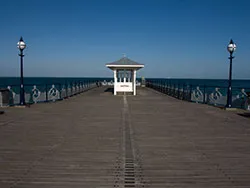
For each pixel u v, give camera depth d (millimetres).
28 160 4230
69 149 4875
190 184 3375
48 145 5148
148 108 11055
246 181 3498
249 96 10625
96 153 4645
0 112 9266
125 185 3326
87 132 6359
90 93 21000
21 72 11266
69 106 11625
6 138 5707
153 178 3553
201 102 13797
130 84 19359
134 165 4047
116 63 18828
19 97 12242
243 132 6566
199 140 5691
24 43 11070
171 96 18500
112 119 8234
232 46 10859
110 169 3863
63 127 6949
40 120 8000
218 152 4801
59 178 3516
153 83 31500
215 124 7629
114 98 16078
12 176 3582
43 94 13633
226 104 11562
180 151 4836
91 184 3340
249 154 4699
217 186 3326
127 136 5980
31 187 3244
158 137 5914
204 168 3953
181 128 6973
